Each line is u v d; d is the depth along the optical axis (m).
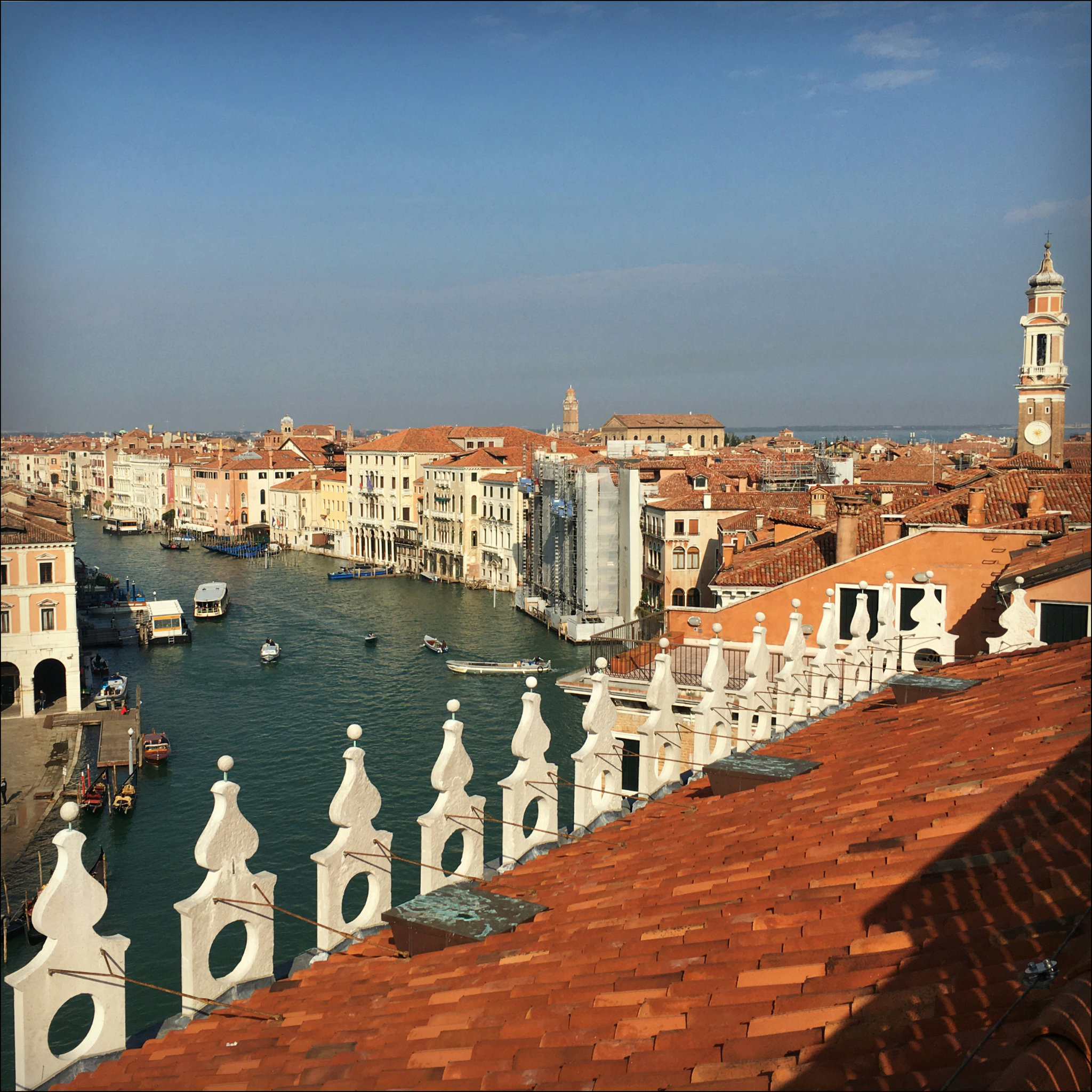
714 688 17.30
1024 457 75.69
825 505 69.19
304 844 55.59
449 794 12.49
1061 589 29.25
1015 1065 5.26
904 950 7.34
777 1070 6.27
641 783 16.17
